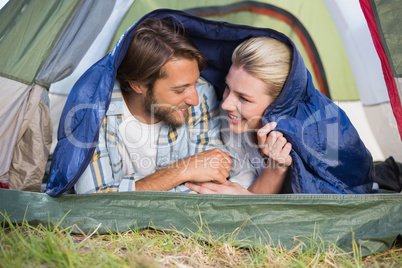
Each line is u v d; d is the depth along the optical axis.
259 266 1.40
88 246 1.45
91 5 1.79
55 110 2.31
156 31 1.68
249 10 2.27
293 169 1.71
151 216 1.62
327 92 2.45
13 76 1.71
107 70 1.64
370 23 1.72
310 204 1.60
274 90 1.69
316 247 1.55
